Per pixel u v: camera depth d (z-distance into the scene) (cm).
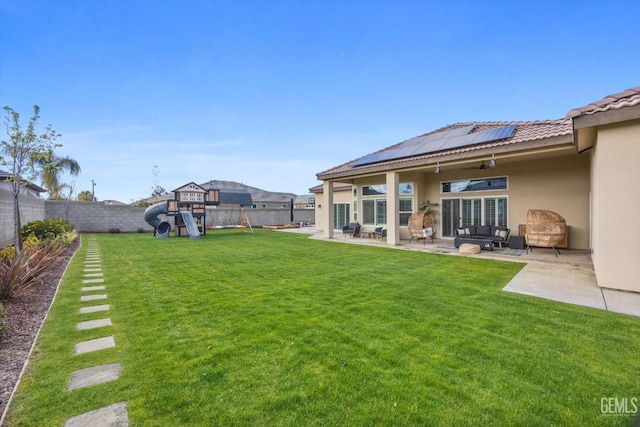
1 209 1106
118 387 279
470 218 1331
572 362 322
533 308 490
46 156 912
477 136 1135
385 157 1423
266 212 2970
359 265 851
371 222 1695
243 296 557
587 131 646
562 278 691
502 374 298
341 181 1777
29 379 290
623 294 566
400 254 1045
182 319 444
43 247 957
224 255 1044
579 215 1059
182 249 1202
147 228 2217
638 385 282
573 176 1066
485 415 242
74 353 341
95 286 629
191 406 253
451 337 381
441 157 1087
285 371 304
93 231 2066
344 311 477
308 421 235
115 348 354
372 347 354
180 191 1822
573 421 235
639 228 567
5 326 395
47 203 1928
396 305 505
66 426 229
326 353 341
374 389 274
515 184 1193
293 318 446
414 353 340
